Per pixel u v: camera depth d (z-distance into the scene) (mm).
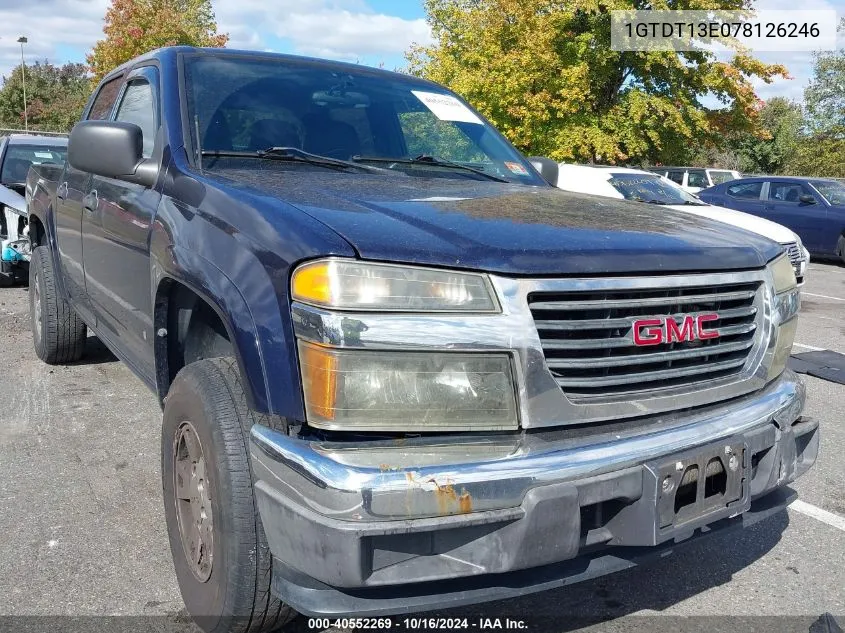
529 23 19000
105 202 3652
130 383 5336
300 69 3758
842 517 3660
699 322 2410
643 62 20719
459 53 20609
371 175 3248
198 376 2486
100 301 3945
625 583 3018
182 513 2645
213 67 3559
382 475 1923
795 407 2686
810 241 15078
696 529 2434
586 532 2236
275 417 2221
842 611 2848
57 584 2854
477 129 4055
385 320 2021
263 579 2275
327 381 2010
